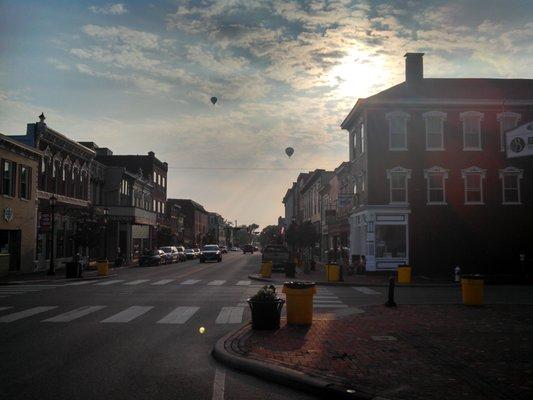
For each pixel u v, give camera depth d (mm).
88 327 12758
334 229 46250
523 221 34500
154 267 44562
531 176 34688
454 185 34531
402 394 6742
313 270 37844
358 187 37562
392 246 33969
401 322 12891
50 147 37812
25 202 33656
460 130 34719
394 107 34656
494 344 10062
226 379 8070
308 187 65625
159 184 72125
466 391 6879
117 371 8484
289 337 10859
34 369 8570
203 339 11312
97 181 50031
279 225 111938
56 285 25188
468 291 16422
